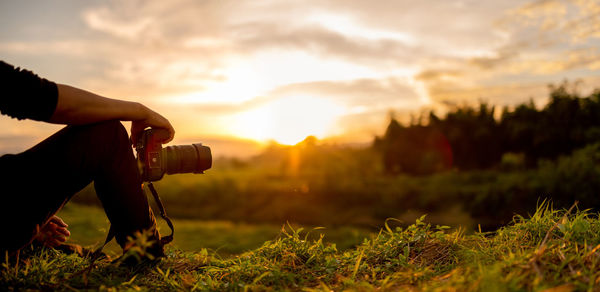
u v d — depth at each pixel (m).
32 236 2.03
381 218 15.40
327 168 23.12
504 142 21.30
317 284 2.15
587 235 2.15
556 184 13.22
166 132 2.24
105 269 2.21
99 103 2.05
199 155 2.29
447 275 1.90
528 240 2.29
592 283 1.62
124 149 2.15
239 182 22.36
